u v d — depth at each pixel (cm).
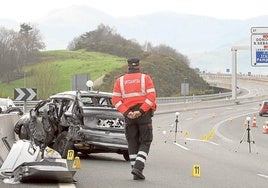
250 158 1908
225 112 6900
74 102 1548
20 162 1076
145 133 1105
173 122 4662
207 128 3991
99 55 15500
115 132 1549
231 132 3641
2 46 12150
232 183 1160
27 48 13312
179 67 13138
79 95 1577
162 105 6531
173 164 1557
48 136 1501
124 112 1103
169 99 8512
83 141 1526
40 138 1499
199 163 1625
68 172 1010
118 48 16025
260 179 1265
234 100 9312
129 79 1116
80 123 1527
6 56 12012
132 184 1067
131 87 1109
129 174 1231
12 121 1866
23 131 1698
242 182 1188
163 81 11831
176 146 2372
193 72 13688
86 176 1177
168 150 2133
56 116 1530
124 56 15475
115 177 1170
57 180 1023
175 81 12288
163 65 12706
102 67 12619
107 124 1548
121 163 1510
